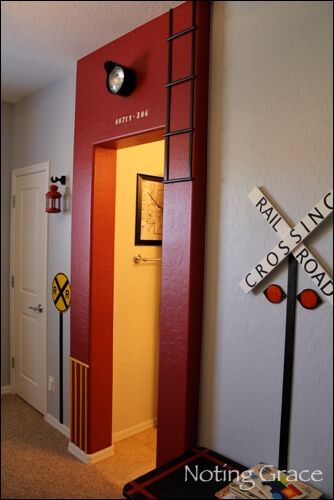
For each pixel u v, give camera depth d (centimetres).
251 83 163
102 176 242
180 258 179
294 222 148
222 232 174
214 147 177
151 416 291
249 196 161
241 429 167
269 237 157
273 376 156
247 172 164
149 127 200
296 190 148
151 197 280
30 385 319
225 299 173
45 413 296
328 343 140
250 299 163
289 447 150
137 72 207
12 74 270
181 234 179
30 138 313
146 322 284
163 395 187
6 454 248
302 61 148
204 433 181
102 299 245
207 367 180
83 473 229
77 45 229
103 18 198
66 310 272
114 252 255
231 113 170
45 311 295
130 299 272
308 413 145
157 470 162
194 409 181
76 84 250
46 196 267
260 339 160
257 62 161
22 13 194
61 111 275
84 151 244
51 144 286
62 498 205
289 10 152
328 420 140
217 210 176
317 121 143
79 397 248
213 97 177
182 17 183
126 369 272
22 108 322
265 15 159
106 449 248
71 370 254
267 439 157
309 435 145
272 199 155
